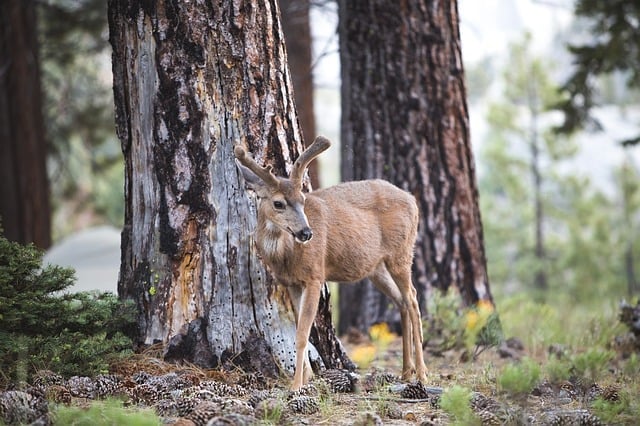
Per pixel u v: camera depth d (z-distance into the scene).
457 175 15.02
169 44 10.41
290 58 21.64
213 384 9.28
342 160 15.45
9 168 23.36
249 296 10.48
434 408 8.93
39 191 23.66
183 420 7.80
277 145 10.66
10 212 23.36
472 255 15.05
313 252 10.05
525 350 13.77
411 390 9.38
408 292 11.21
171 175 10.48
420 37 14.91
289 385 9.98
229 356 10.31
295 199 9.83
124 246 10.89
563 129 21.70
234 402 8.41
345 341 14.69
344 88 15.30
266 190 9.97
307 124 21.84
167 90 10.45
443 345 13.23
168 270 10.51
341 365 11.12
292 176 9.94
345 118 15.34
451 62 15.05
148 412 8.05
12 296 9.68
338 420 8.36
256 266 10.51
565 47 21.59
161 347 10.42
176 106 10.43
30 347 9.48
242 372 10.15
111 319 10.35
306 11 21.02
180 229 10.46
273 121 10.64
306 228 9.67
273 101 10.66
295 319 10.66
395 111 14.98
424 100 14.94
